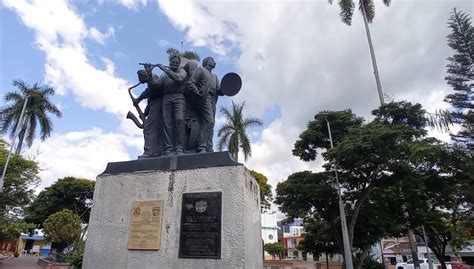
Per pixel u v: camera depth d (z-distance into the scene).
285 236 58.62
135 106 6.11
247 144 29.61
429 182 16.06
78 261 14.43
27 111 30.50
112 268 4.74
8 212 20.17
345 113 18.86
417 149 13.91
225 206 4.56
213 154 4.95
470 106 19.25
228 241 4.38
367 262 19.78
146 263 4.59
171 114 5.71
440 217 17.75
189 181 4.86
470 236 21.94
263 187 31.89
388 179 15.18
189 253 4.46
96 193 5.30
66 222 25.34
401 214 17.59
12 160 19.91
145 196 4.99
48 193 35.34
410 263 29.61
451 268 29.06
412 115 15.02
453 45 19.80
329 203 17.08
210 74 6.07
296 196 17.38
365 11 24.78
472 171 14.77
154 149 5.78
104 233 4.98
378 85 22.00
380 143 13.85
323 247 19.84
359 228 16.81
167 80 5.84
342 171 16.45
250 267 4.46
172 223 4.71
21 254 47.75
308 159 19.33
